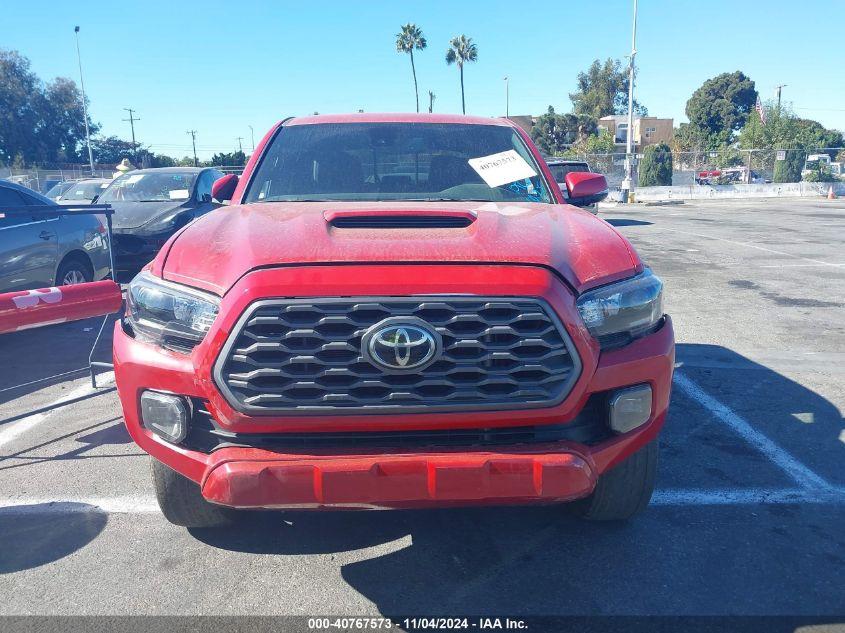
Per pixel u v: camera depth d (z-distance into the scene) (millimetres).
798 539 3285
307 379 2422
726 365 6121
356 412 2422
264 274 2443
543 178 3951
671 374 2824
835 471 4020
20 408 5203
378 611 2766
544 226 2982
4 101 66938
